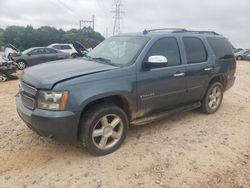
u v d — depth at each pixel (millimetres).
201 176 3650
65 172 3689
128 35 5148
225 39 6414
